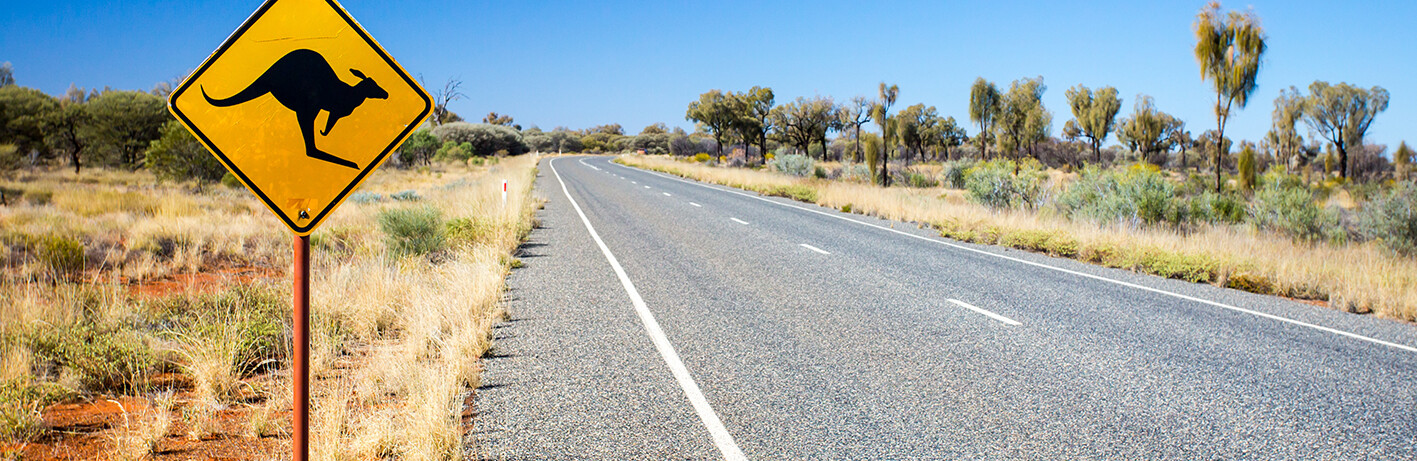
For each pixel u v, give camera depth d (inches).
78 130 1304.1
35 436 152.6
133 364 198.1
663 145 5762.8
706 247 482.6
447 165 2076.8
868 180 1480.1
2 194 698.2
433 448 139.3
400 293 291.4
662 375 200.5
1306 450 151.2
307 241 90.6
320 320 240.2
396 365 192.5
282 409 168.9
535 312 280.1
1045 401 181.6
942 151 3176.7
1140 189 631.8
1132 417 170.6
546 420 164.7
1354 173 1786.4
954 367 211.5
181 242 454.9
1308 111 1873.8
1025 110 1464.1
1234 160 2672.2
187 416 164.1
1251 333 255.3
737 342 237.9
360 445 140.7
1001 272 391.5
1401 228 485.4
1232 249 424.8
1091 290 340.2
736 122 2812.5
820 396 184.4
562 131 6058.1
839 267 403.2
